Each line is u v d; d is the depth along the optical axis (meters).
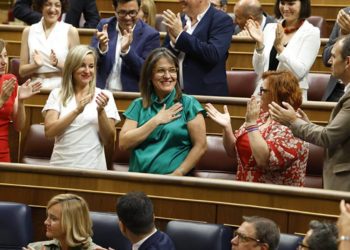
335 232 5.40
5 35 11.91
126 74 9.77
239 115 9.09
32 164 8.62
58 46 10.47
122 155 9.05
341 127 7.01
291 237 6.87
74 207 7.09
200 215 7.63
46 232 7.71
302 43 9.38
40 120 9.73
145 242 6.70
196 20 9.70
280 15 10.61
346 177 7.13
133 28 9.91
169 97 8.24
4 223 7.76
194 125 8.14
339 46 7.23
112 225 7.44
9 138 9.71
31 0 12.34
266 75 7.74
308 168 8.38
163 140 8.13
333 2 12.82
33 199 8.19
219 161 8.58
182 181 7.66
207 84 9.50
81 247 7.08
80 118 8.54
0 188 8.26
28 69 10.35
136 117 8.29
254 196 7.44
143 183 7.81
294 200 7.29
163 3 13.52
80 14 12.35
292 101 7.62
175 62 8.27
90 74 8.63
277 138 7.54
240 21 10.94
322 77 10.21
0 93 9.12
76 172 8.02
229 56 11.10
